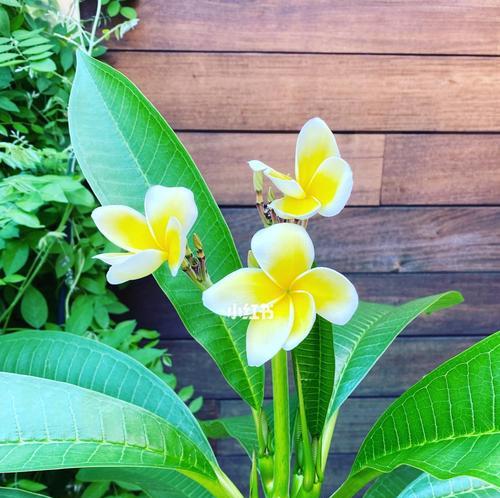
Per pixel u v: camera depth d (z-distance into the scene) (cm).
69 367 51
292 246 33
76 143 47
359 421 89
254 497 46
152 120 48
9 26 65
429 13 74
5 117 66
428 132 79
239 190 79
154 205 35
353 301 33
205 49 74
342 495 46
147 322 82
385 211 81
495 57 76
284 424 43
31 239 65
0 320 66
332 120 77
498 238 83
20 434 38
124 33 72
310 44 75
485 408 37
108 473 56
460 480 47
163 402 51
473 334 87
